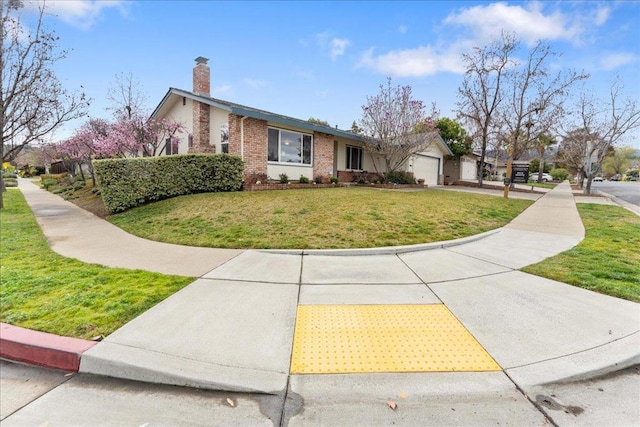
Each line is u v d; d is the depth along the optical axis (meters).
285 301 3.58
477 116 20.45
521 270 4.61
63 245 6.18
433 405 2.08
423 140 16.23
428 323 3.10
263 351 2.62
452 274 4.46
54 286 3.92
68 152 20.14
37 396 2.20
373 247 5.64
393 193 12.59
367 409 2.05
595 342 2.73
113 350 2.55
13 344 2.65
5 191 19.75
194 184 11.25
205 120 13.79
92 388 2.29
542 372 2.37
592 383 2.30
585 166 18.89
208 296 3.68
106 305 3.38
